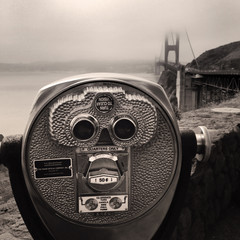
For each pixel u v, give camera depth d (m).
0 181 2.72
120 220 0.93
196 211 2.00
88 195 0.90
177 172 0.92
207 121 2.99
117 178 0.89
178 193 1.00
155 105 0.89
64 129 0.86
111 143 0.88
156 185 0.92
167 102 0.91
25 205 0.96
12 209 1.63
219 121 3.01
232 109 3.78
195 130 1.07
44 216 0.91
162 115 0.90
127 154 0.89
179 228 1.84
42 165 0.88
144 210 0.93
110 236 0.94
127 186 0.91
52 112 0.86
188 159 1.00
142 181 0.92
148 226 0.95
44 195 0.90
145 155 0.91
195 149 0.99
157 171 0.92
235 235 2.24
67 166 0.88
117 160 0.88
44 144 0.87
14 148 0.92
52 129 0.86
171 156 0.92
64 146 0.87
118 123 0.87
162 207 0.95
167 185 0.93
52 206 0.91
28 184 0.88
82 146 0.87
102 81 0.87
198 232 2.06
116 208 0.92
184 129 1.00
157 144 0.91
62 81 0.88
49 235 0.96
